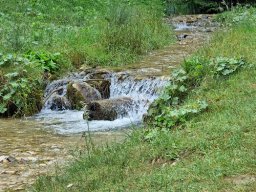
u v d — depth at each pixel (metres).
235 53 9.89
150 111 8.18
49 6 20.27
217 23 21.11
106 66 13.29
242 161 5.30
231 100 7.45
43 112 10.99
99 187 5.42
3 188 6.14
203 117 7.11
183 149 6.07
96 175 5.77
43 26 16.67
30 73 11.55
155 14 18.20
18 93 10.82
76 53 13.56
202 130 6.49
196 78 8.70
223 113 7.01
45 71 12.44
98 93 11.20
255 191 4.68
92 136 8.43
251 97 7.39
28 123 9.92
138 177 5.46
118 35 14.61
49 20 18.39
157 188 5.09
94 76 12.12
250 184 4.81
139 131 7.22
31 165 6.98
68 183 5.74
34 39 14.67
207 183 4.99
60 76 12.48
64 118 10.24
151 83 10.88
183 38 17.20
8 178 6.50
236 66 8.80
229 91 7.93
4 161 7.14
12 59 11.83
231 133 6.13
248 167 5.17
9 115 10.69
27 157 7.34
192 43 15.86
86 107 9.99
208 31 18.91
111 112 9.84
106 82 11.54
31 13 18.84
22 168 6.87
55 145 7.98
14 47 13.39
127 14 16.30
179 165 5.61
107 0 24.14
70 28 16.52
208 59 9.29
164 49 15.08
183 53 14.27
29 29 15.62
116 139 7.98
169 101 8.23
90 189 5.41
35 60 12.42
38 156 7.39
